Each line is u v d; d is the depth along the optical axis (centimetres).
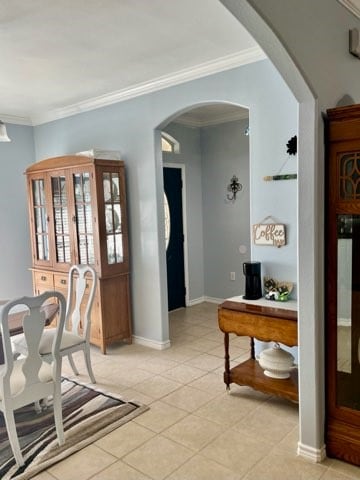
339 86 237
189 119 551
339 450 227
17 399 232
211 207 582
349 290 228
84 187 404
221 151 560
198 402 297
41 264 462
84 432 261
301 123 215
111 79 372
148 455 237
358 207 212
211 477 216
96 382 335
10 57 311
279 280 313
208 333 461
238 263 559
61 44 288
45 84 381
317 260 219
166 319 413
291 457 231
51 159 429
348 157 214
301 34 200
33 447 248
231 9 171
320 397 227
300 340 226
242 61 320
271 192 313
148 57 319
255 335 284
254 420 271
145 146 401
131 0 228
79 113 464
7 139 344
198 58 326
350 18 250
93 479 218
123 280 420
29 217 493
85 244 411
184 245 575
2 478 220
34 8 234
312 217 215
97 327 402
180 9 240
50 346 300
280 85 302
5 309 219
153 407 291
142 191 410
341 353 228
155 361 378
